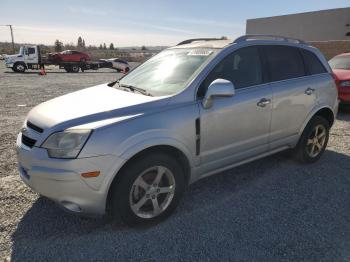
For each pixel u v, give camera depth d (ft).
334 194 14.16
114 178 10.61
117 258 9.94
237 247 10.48
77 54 117.19
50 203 12.89
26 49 101.86
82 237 10.87
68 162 9.92
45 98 39.93
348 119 28.32
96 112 10.74
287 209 12.84
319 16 127.95
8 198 13.20
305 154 17.06
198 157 12.40
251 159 14.61
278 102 14.78
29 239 10.71
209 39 16.01
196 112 11.94
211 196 13.82
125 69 109.09
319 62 17.49
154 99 11.58
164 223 11.77
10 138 21.24
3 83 60.03
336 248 10.49
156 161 11.11
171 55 14.78
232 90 11.73
